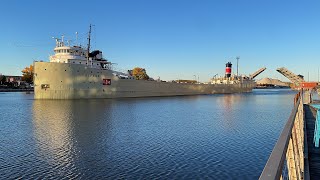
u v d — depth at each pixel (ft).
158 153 63.82
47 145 71.56
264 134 87.35
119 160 58.29
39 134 86.33
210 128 99.09
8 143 73.97
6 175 49.47
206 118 128.67
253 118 129.70
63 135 84.58
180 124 108.78
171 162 56.90
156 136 83.56
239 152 64.54
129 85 267.59
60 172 51.03
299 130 22.31
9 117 127.85
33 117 126.82
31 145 71.72
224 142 75.25
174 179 47.52
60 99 218.18
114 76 250.16
